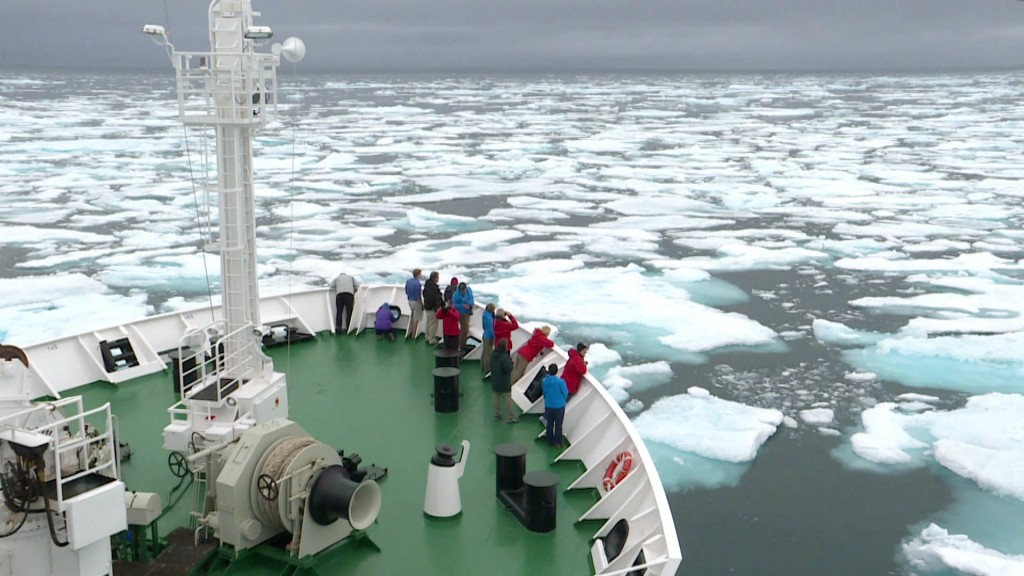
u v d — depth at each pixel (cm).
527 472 792
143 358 1044
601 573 620
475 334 1164
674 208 4125
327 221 3688
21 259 2930
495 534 687
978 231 3578
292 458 599
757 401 1759
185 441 706
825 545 1213
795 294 2616
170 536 629
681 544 1217
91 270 2789
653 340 2122
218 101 723
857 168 5453
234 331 749
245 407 720
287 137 7381
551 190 4647
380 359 1102
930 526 1240
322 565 625
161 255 2973
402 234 3494
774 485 1393
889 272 2888
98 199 4091
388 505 727
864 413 1666
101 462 559
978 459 1456
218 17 723
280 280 2620
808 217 3919
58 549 510
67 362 994
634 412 1677
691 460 1472
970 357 1984
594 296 2484
